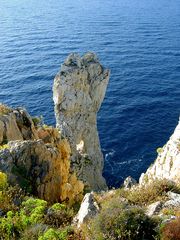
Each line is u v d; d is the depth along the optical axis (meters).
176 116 69.94
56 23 161.25
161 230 12.02
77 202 29.08
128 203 15.55
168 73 94.56
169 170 28.98
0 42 125.50
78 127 50.19
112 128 65.62
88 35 138.88
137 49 118.94
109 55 112.25
